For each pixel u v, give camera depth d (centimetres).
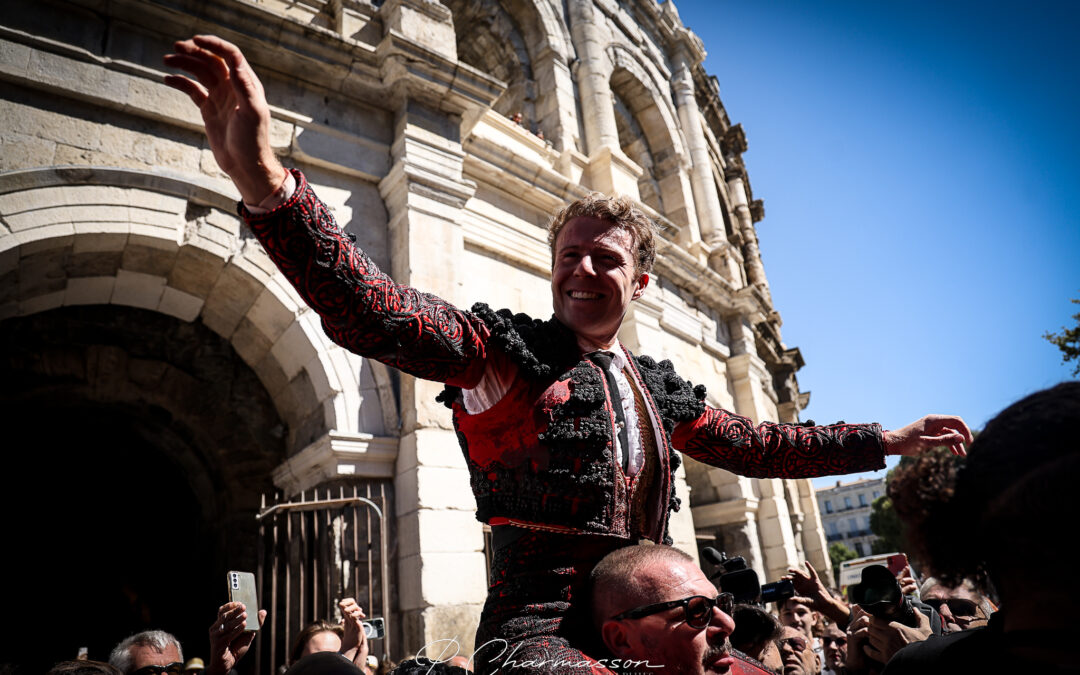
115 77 539
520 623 119
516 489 128
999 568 96
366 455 575
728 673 122
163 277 585
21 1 512
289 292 589
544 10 1139
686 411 158
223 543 725
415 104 689
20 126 495
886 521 3122
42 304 571
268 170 106
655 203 1299
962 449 169
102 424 772
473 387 128
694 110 1448
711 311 1206
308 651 337
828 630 438
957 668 103
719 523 1087
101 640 825
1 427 754
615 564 120
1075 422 89
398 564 564
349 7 705
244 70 105
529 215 845
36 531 826
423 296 123
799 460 173
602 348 148
